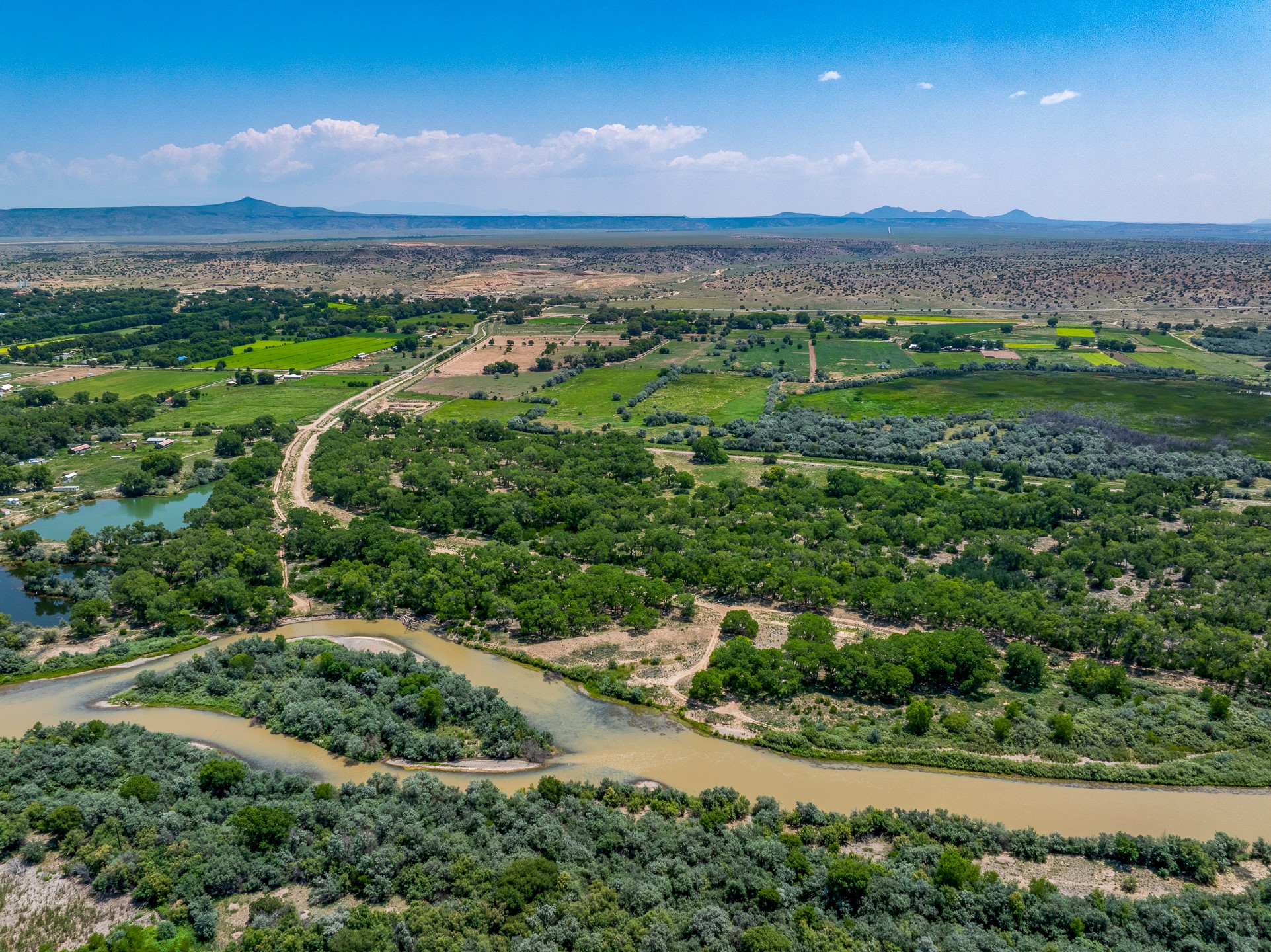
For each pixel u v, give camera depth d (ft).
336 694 352.90
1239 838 275.59
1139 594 458.09
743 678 356.38
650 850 257.34
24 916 224.94
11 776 280.72
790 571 459.32
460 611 429.79
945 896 237.04
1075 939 225.97
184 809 269.44
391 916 229.04
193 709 348.38
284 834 257.14
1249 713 344.08
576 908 229.45
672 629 424.46
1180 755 316.60
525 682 377.30
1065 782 305.12
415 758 314.76
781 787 302.04
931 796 297.33
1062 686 366.84
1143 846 260.83
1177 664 380.58
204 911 226.99
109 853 244.83
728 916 230.48
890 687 351.46
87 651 396.78
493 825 269.23
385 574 466.70
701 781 306.35
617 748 326.85
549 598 421.18
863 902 234.17
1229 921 226.99
